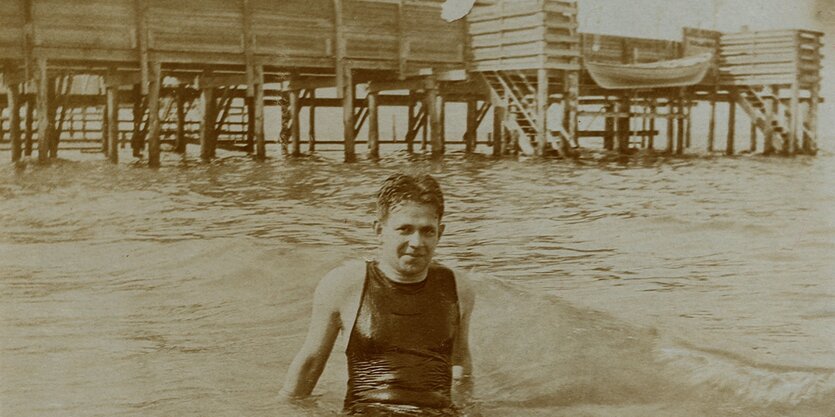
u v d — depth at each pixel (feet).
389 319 9.29
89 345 11.79
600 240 23.67
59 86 63.31
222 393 9.72
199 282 15.84
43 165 50.34
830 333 12.74
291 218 27.68
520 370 10.23
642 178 48.65
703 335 12.19
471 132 74.95
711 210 31.63
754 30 76.23
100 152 68.23
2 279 16.43
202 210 30.55
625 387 9.63
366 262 9.73
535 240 23.50
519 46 63.57
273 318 13.41
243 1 54.70
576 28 64.80
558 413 8.97
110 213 29.35
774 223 26.94
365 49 59.98
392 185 9.30
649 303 15.11
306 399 9.70
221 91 70.18
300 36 57.16
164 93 68.90
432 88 63.16
